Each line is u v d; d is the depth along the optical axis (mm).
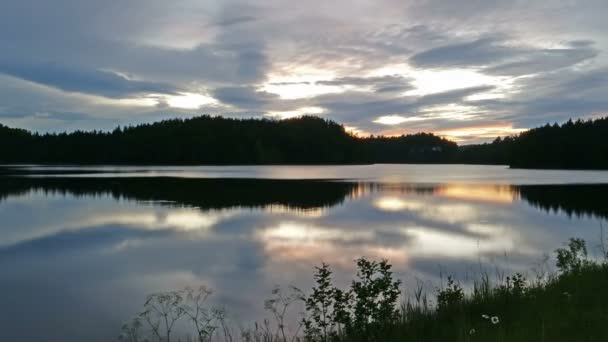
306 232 20547
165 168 103312
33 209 28984
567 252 9344
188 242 18344
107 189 43156
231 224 22875
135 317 9688
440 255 15656
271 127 152375
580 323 4996
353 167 131125
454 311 6383
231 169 98125
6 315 10125
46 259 15578
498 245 17328
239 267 14219
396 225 22562
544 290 7074
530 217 25281
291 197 36344
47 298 11344
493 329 5148
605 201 32406
